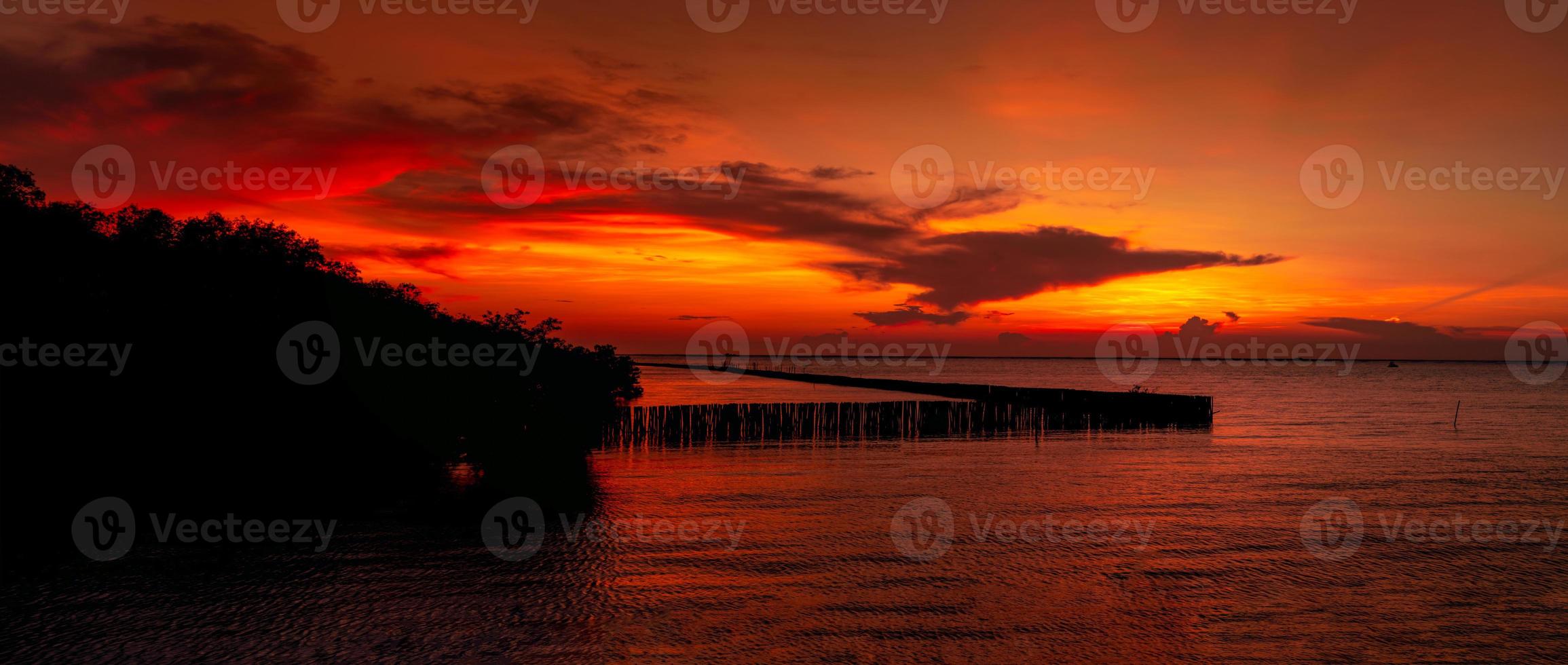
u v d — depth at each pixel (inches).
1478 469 1203.2
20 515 826.2
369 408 1053.8
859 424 1717.5
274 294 1007.0
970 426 1811.0
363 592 595.5
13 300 895.7
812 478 1096.8
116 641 506.3
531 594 592.1
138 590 598.9
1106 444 1519.4
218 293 992.2
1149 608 572.1
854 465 1234.0
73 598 582.2
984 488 1020.5
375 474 1081.4
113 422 944.3
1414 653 502.6
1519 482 1083.9
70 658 482.3
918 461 1279.5
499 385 1151.6
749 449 1443.2
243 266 1010.7
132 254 974.4
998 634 523.8
